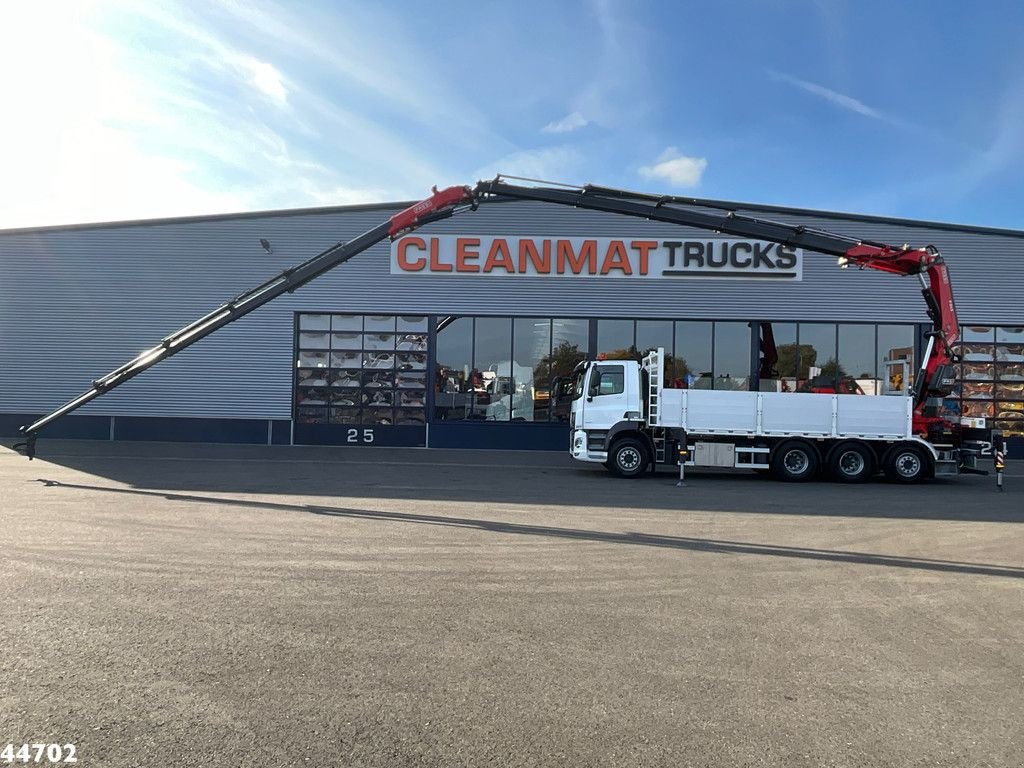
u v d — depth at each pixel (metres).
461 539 8.53
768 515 10.80
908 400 15.57
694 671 4.60
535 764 3.43
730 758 3.52
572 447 16.61
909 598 6.35
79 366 23.14
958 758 3.56
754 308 22.59
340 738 3.64
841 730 3.83
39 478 14.12
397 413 22.92
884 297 22.50
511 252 22.77
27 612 5.51
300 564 7.16
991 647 5.12
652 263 22.69
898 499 12.95
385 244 22.88
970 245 22.44
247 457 19.11
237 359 23.03
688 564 7.47
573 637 5.18
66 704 3.96
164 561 7.19
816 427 15.57
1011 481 16.64
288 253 23.06
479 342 22.86
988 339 22.50
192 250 23.12
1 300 23.16
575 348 22.73
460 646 4.96
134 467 16.31
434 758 3.47
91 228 23.08
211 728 3.72
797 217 22.44
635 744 3.64
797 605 6.07
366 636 5.12
